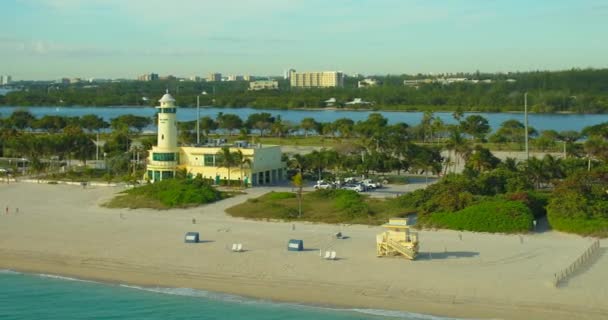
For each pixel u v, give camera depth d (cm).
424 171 16612
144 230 10581
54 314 7194
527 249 9069
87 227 10869
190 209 12344
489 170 14512
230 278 8106
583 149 17262
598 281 7638
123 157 17900
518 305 7006
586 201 10394
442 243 9450
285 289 7700
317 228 10581
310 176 16650
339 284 7769
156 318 7000
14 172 17438
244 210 11969
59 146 18338
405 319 6762
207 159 15675
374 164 16312
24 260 9062
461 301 7162
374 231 10344
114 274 8419
